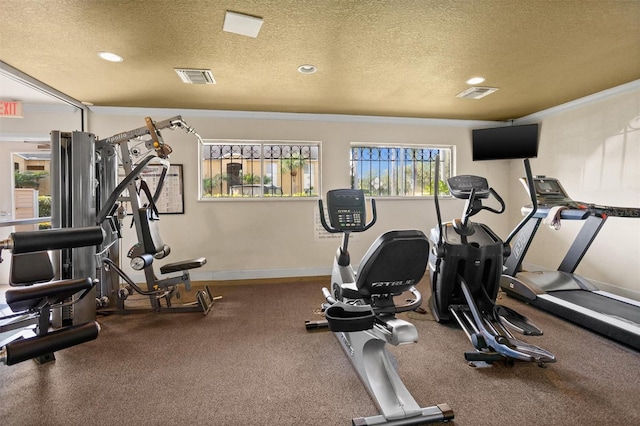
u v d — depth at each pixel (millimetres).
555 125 4574
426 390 2033
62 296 1602
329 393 2008
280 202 4836
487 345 2418
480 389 2039
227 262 4746
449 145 5270
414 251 1814
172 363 2387
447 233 3195
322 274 4949
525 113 4895
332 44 2660
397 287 1947
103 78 3387
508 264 3895
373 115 4977
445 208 5316
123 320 3225
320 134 4906
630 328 2520
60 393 2016
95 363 2387
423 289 4309
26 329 2918
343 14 2223
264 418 1786
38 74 3275
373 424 1647
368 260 1821
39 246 1407
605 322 2686
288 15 2232
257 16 2244
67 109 4324
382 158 5254
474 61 2998
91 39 2562
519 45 2688
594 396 1955
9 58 2896
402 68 3162
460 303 3074
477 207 2973
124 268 4574
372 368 1966
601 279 4035
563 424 1715
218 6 2125
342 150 4961
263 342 2729
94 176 3145
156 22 2322
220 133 4672
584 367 2283
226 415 1813
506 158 5066
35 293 1494
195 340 2770
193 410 1856
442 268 2975
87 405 1900
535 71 3250
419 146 5230
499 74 3320
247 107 4516
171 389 2061
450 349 2584
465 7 2143
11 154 4773
